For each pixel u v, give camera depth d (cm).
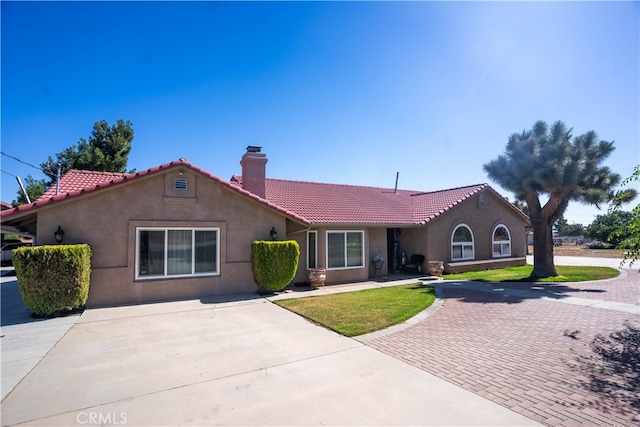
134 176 1080
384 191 2364
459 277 1770
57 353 653
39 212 984
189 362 608
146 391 495
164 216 1143
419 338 745
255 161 1594
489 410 436
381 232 1812
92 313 965
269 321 889
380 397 473
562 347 680
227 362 607
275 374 554
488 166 1741
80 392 493
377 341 726
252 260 1270
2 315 954
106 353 654
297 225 1512
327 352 658
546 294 1235
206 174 1184
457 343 711
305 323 870
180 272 1170
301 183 2045
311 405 452
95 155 3259
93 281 1045
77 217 1028
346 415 427
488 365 589
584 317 908
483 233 2173
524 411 434
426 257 1862
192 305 1070
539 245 1700
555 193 1617
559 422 408
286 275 1260
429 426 401
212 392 491
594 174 1582
